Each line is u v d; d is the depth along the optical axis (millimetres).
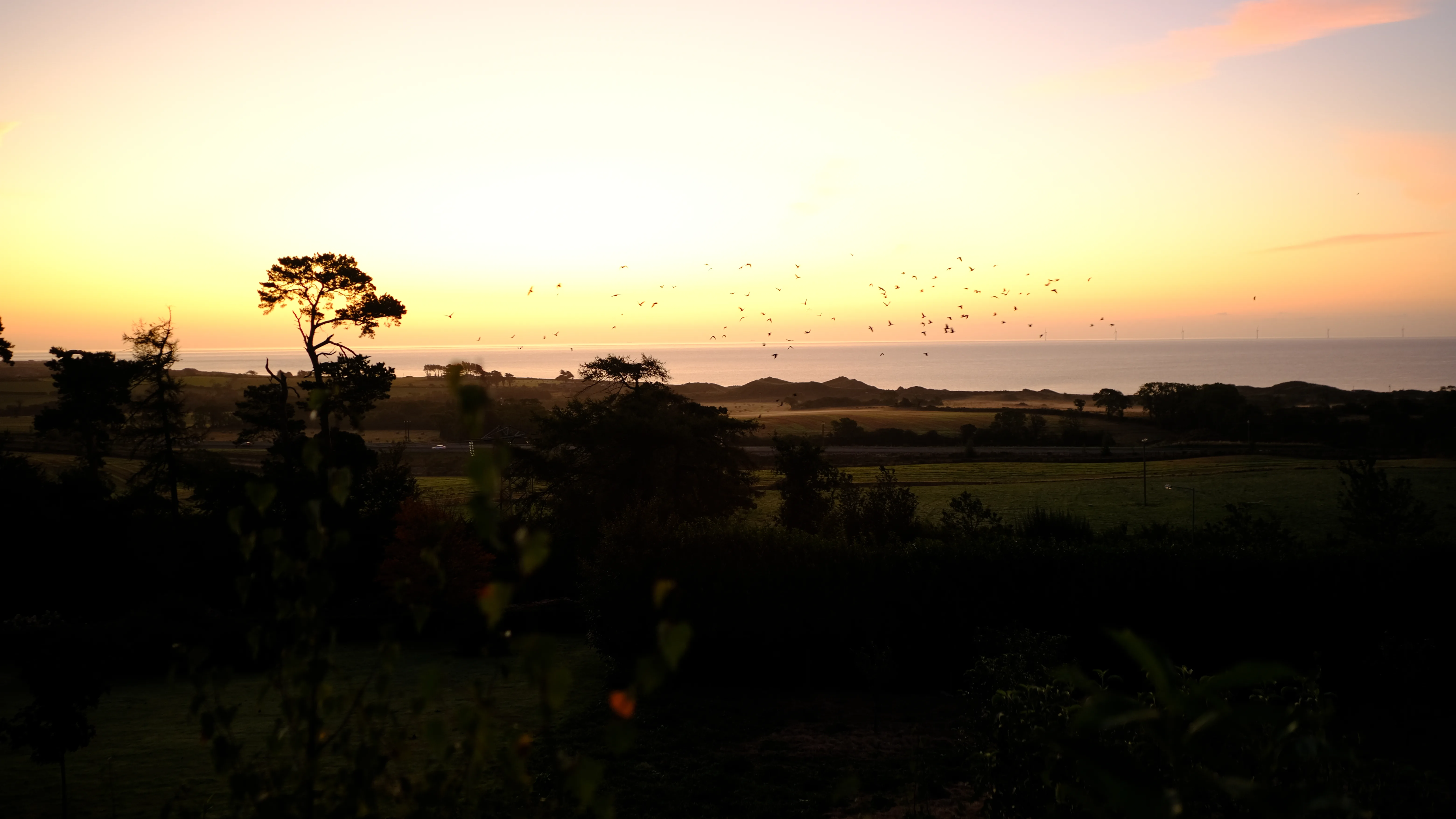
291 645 3680
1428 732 18875
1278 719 2715
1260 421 117250
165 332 51281
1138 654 2531
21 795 16781
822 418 150625
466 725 3381
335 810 3604
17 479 43531
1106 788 2408
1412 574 24406
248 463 77562
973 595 25750
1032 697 8227
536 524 46688
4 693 26359
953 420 147000
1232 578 25125
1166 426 133375
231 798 3646
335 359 51000
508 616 33250
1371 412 114625
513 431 88938
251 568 36969
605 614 26594
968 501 40906
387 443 102312
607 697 24047
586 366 56781
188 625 30688
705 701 24000
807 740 20359
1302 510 68375
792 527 48156
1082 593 25422
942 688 25500
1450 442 93062
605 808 2977
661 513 38250
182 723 22516
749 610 25891
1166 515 68188
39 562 40250
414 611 3801
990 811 8727
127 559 41969
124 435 51062
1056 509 70625
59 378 49000
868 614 25781
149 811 15742
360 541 40438
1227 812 4586
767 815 15000
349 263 51656
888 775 17062
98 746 20438
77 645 15203
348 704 3822
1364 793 5883
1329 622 24625
